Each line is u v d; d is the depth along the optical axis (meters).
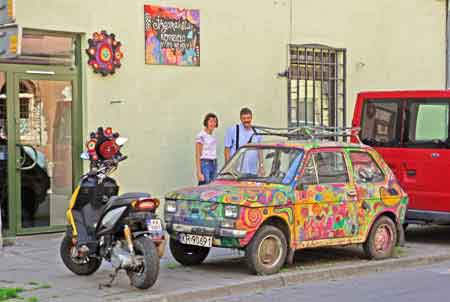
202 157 12.73
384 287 9.21
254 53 14.62
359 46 16.44
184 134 13.62
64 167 12.38
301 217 9.57
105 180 9.10
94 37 12.44
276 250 9.45
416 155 12.20
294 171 9.70
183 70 13.58
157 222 8.48
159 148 13.27
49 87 12.16
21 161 11.90
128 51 12.85
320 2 15.68
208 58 13.93
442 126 12.02
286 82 15.16
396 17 17.16
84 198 9.09
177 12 13.45
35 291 8.47
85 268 9.20
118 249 8.58
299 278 9.48
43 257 10.55
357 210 10.17
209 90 13.96
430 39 17.95
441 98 12.07
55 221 12.34
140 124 13.03
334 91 16.14
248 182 9.95
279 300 8.48
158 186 13.27
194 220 9.41
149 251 8.35
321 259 10.58
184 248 9.98
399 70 17.25
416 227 14.26
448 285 9.35
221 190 9.42
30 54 11.92
